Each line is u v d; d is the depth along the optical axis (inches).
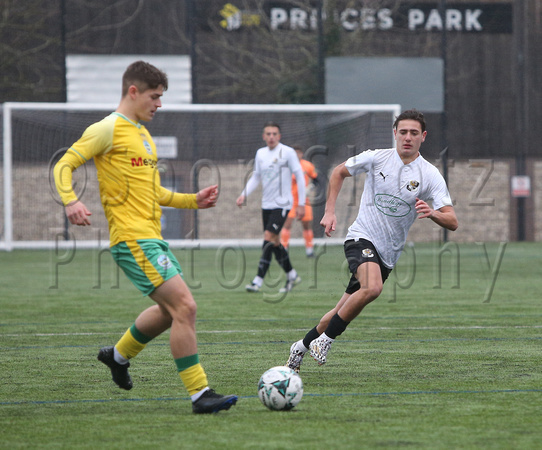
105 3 2797.7
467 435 516.4
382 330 1039.0
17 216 2667.3
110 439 509.7
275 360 823.1
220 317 1168.8
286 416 575.5
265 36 2972.4
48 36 2797.7
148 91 601.9
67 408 606.9
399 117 726.5
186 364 583.5
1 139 2647.6
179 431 530.3
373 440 504.1
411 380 714.2
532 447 487.5
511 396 644.7
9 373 756.0
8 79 2795.3
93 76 2770.7
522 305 1317.7
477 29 2992.1
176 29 2832.2
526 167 3041.3
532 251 2596.0
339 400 630.5
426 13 3026.6
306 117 2834.6
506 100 3019.2
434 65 2839.6
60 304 1331.2
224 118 2819.9
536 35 3016.7
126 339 616.4
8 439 511.2
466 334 1002.7
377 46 3036.4
